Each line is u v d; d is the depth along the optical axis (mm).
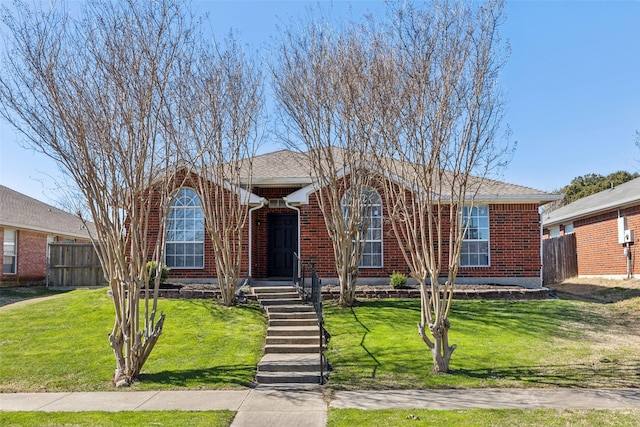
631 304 16219
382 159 13312
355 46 12820
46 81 9648
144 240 10711
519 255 18891
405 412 8203
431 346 10617
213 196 17906
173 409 8641
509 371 10469
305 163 19953
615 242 22891
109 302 15734
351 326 13555
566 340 12625
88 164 9781
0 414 8422
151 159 10539
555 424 7504
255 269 19422
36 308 15641
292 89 14812
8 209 25875
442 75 10180
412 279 18344
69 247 23141
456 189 16953
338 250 15703
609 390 9305
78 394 9648
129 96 10219
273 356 11562
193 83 14406
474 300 16578
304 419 8031
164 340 12578
